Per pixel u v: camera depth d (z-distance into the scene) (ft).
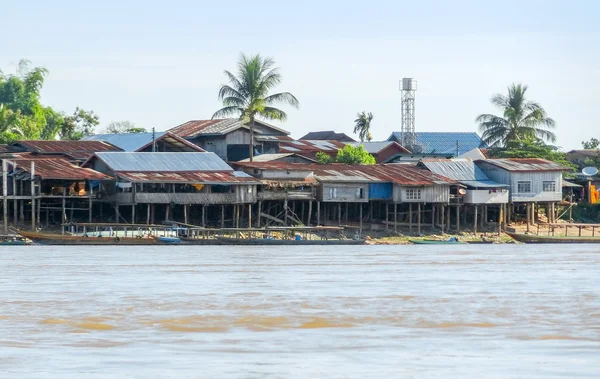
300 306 407.23
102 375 265.13
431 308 401.08
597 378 264.11
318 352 300.20
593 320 366.63
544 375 267.80
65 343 314.55
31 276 549.13
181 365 279.28
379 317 373.20
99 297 441.27
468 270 620.90
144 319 366.22
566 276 574.15
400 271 606.14
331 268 627.05
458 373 270.05
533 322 361.10
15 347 306.14
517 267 654.94
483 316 376.89
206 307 403.54
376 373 269.85
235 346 310.65
